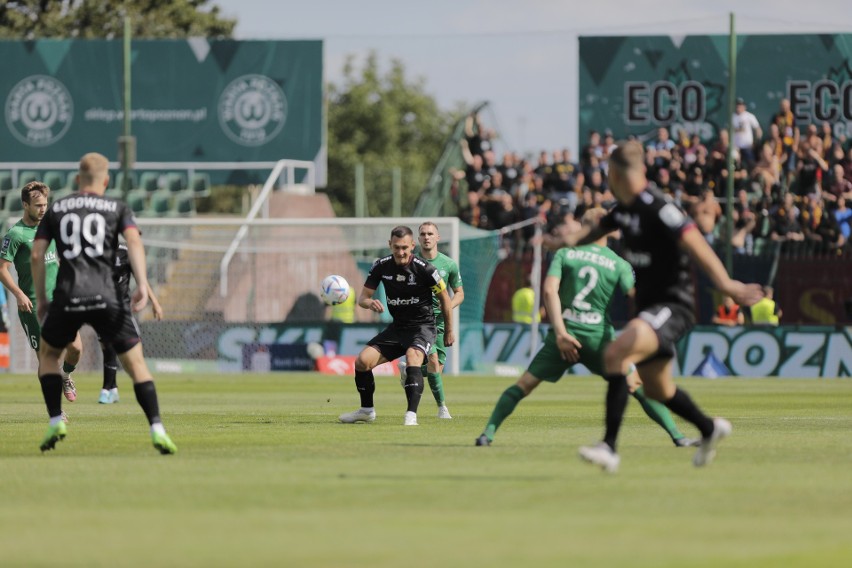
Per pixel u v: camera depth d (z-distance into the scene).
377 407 65.19
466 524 24.58
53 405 37.44
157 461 35.69
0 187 148.75
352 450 39.09
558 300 37.91
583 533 23.56
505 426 50.53
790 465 34.69
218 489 29.47
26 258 52.00
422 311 51.22
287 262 129.62
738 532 23.70
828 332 113.88
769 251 124.12
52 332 36.31
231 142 145.25
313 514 25.81
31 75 146.62
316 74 144.12
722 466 34.38
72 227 35.69
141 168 145.50
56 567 20.77
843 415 60.28
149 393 36.78
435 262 56.31
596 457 30.61
